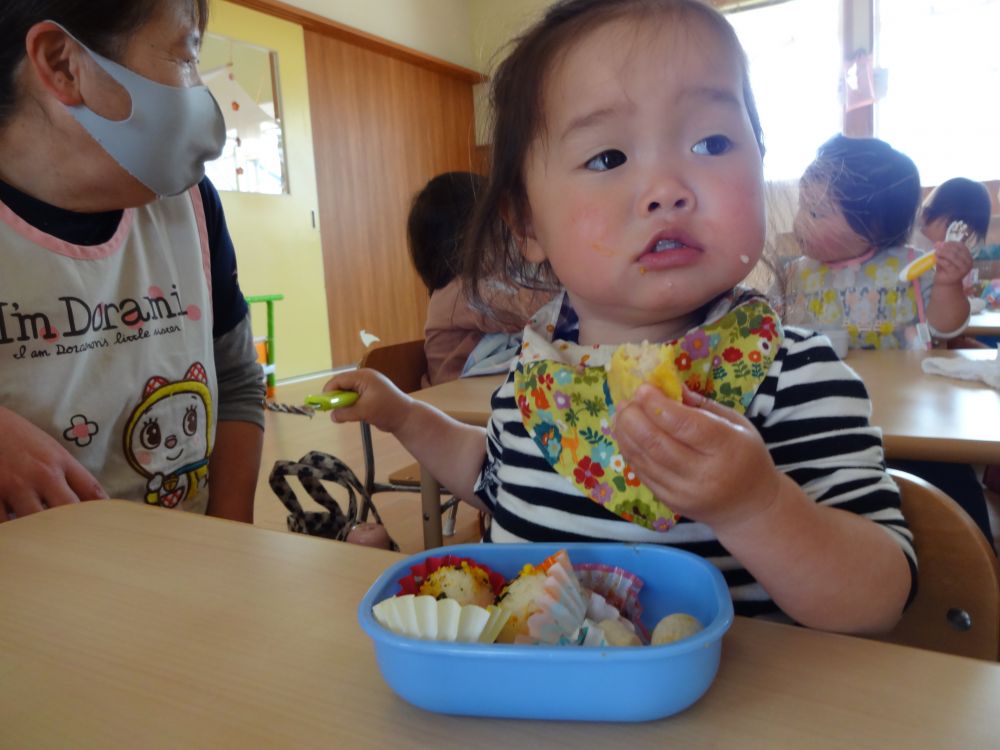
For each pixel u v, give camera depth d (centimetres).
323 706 37
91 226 96
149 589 52
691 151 57
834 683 37
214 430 115
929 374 126
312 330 473
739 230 57
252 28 417
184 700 38
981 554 63
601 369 65
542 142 64
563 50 62
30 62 79
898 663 38
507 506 71
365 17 498
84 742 35
